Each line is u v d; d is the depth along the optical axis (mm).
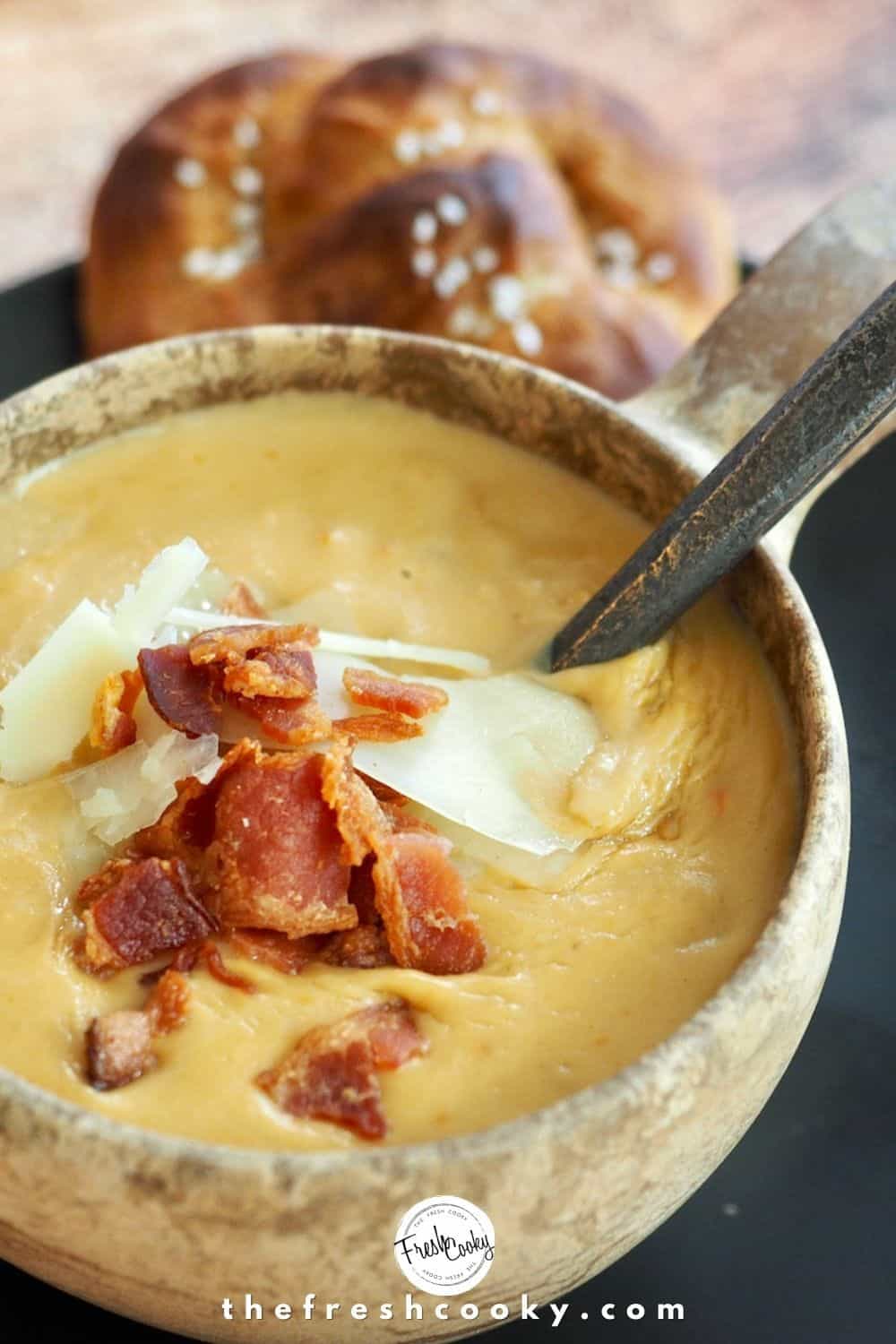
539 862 369
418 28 735
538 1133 310
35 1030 343
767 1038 331
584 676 390
